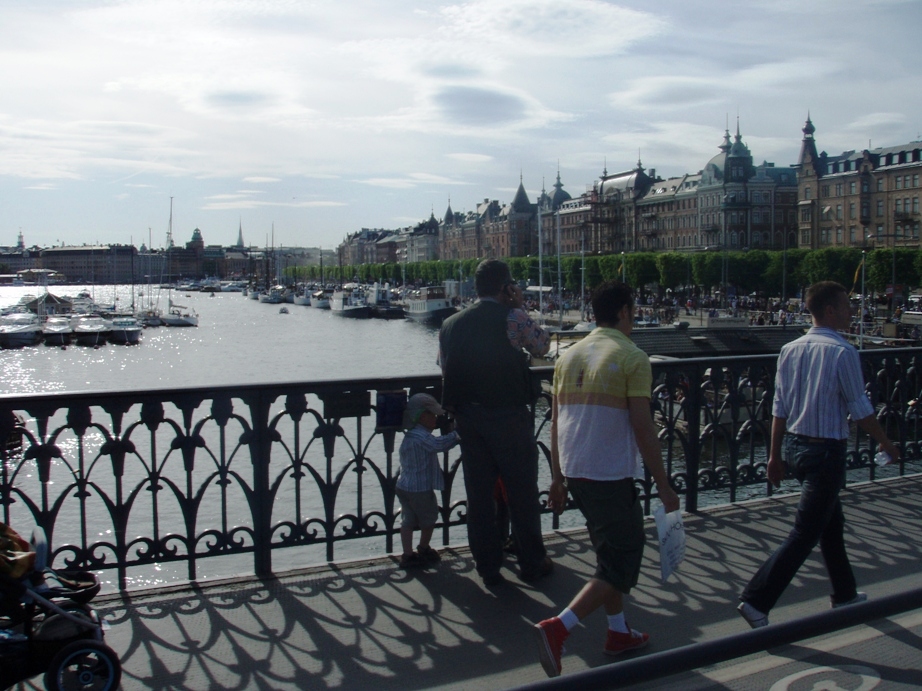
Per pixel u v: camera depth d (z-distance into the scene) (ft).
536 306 331.77
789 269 304.91
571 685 6.72
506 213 636.07
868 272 262.06
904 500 22.98
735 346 171.12
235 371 204.44
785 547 14.85
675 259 333.83
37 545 13.57
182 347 268.82
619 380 13.23
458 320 16.80
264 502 17.49
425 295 386.52
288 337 308.19
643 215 500.33
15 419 15.44
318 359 233.35
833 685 10.80
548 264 409.69
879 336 189.06
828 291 15.57
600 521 13.28
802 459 15.14
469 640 14.37
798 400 15.30
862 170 358.02
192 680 12.92
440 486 18.17
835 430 14.89
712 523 21.07
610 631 13.79
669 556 13.17
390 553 18.92
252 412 17.30
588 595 13.05
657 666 7.03
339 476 18.24
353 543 52.80
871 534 20.08
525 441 16.70
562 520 51.44
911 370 26.48
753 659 10.78
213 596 16.26
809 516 14.84
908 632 11.52
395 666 13.41
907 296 288.30
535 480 17.02
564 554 18.67
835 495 14.93
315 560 49.37
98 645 12.34
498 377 16.31
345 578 17.25
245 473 69.51
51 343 272.72
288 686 12.76
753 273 316.81
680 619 15.30
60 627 12.55
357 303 436.76
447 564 18.15
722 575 17.49
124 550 16.48
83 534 16.17
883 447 15.03
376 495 62.80
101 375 195.42
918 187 336.90
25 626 12.73
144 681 12.88
